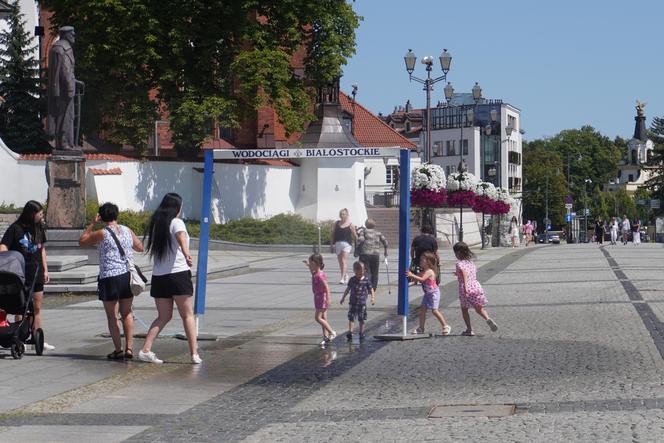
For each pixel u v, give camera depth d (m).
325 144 61.88
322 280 16.75
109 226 14.79
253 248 48.94
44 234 15.51
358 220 61.03
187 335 14.42
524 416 9.88
